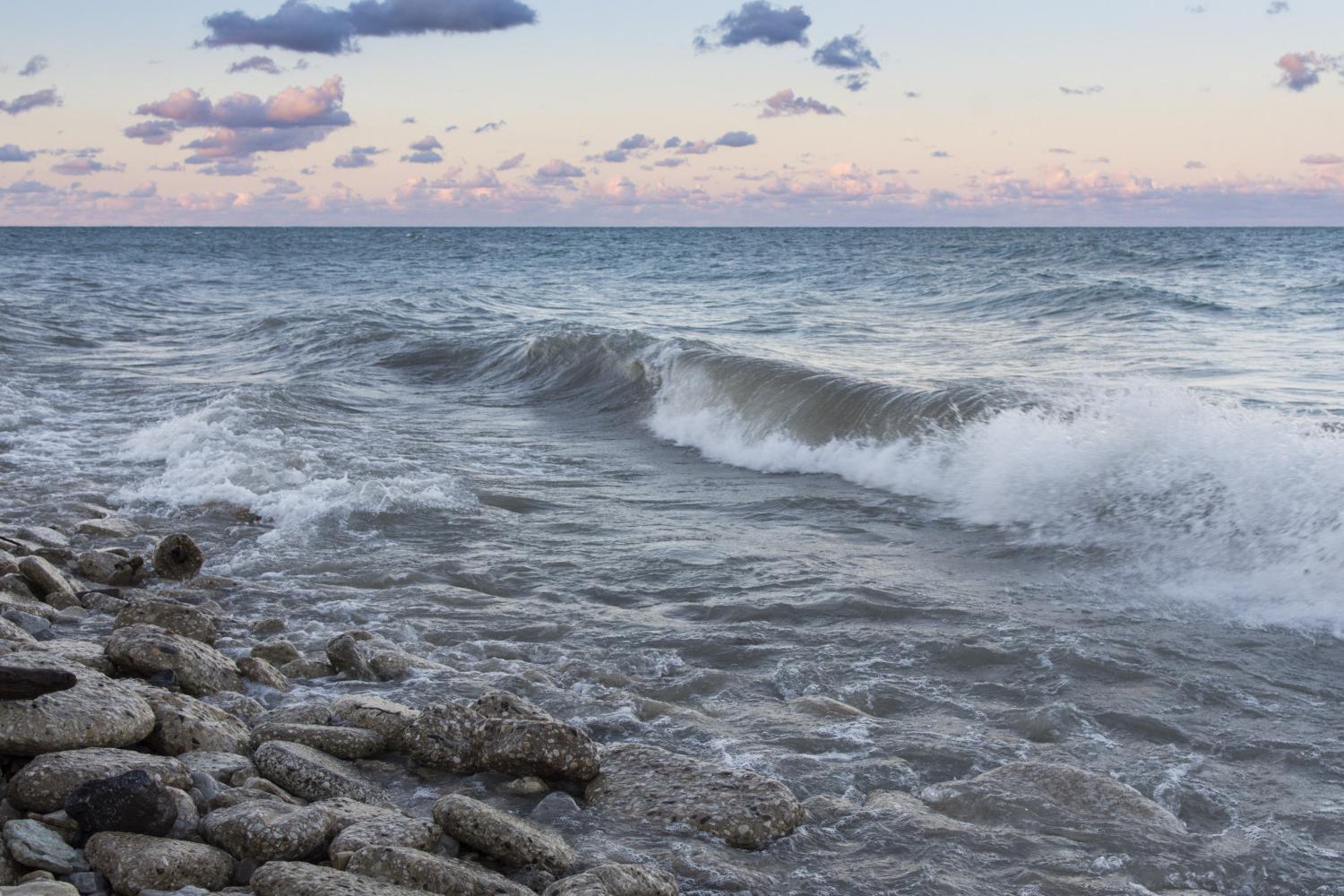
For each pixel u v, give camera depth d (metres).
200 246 93.88
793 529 8.66
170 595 6.76
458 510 9.02
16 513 8.69
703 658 5.91
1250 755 4.73
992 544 8.05
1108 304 25.25
